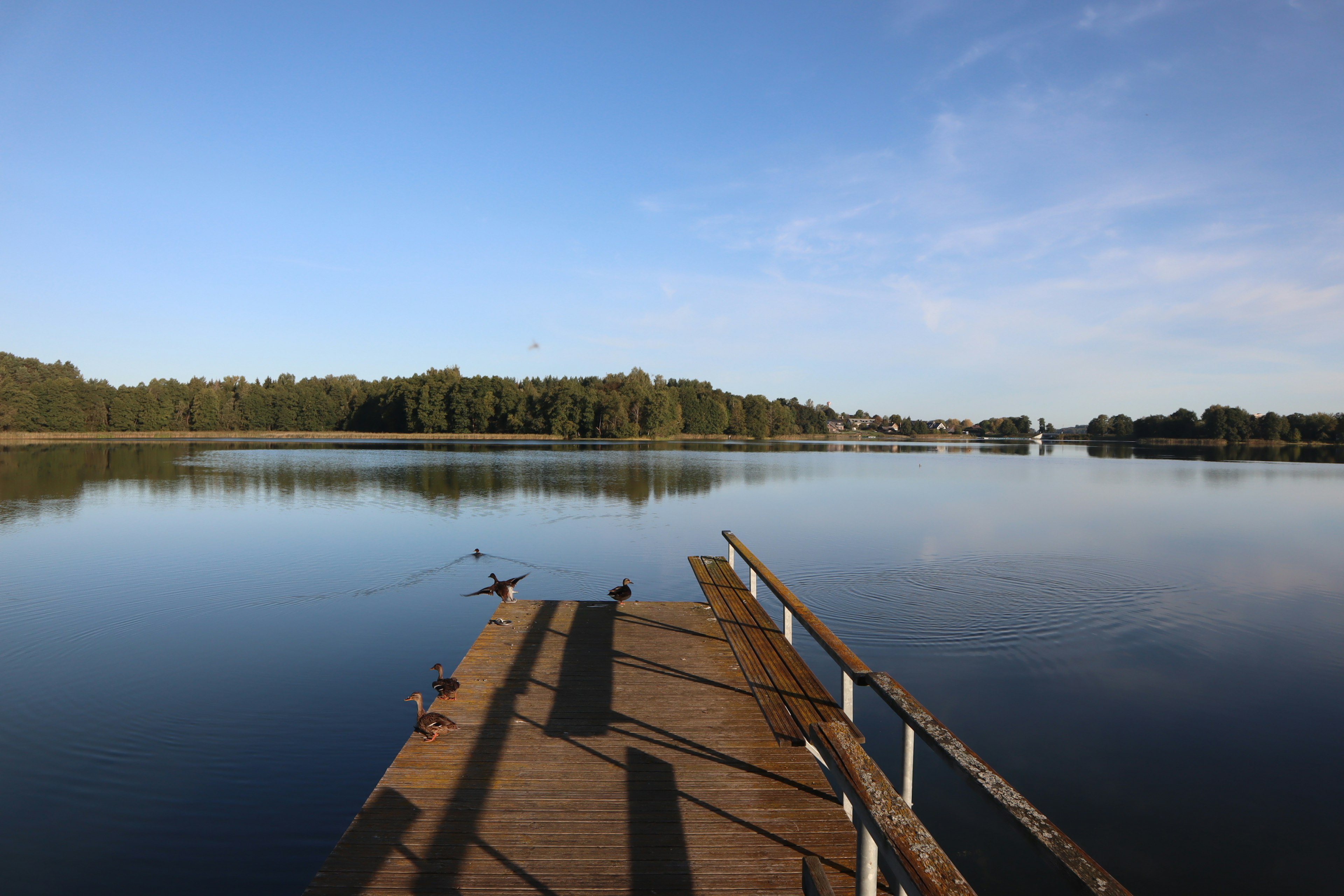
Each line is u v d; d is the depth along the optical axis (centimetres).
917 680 976
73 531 2108
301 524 2241
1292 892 547
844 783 264
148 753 735
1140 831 629
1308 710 879
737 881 396
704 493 3247
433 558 1750
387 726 807
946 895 178
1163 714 870
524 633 888
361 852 418
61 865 550
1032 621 1237
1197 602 1382
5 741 760
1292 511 2803
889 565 1677
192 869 547
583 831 443
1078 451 9600
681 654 804
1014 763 746
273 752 739
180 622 1221
